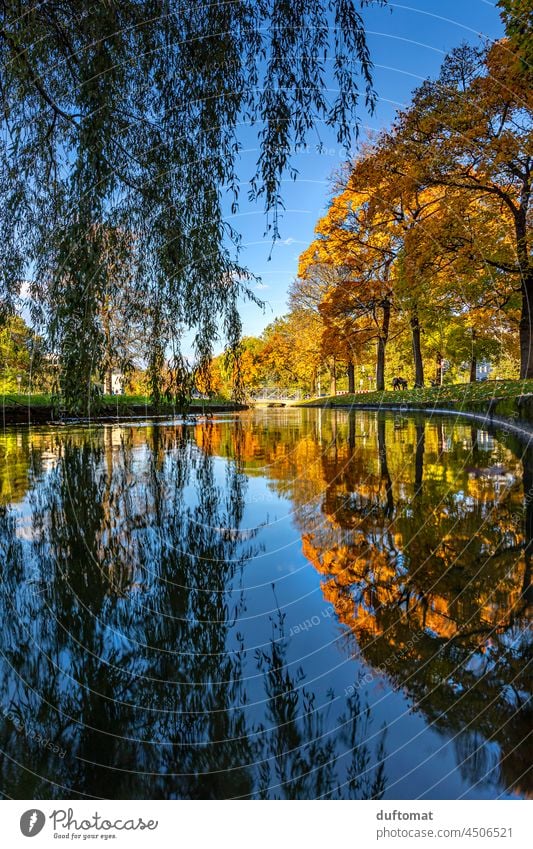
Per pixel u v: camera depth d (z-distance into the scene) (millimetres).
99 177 2428
